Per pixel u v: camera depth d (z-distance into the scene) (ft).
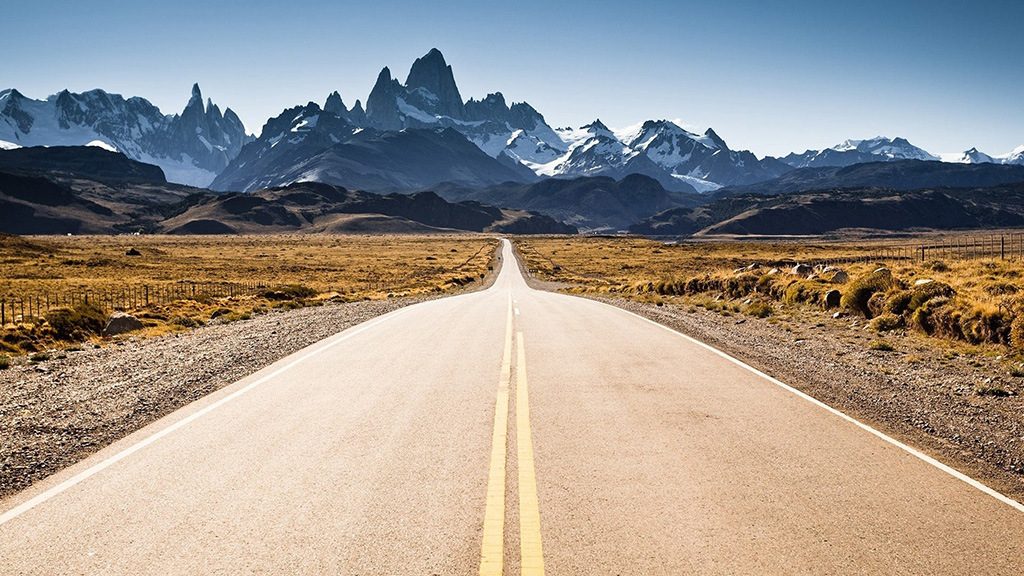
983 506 16.55
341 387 30.94
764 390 29.96
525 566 13.24
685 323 58.54
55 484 18.01
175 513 15.99
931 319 48.67
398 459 20.08
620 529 15.07
